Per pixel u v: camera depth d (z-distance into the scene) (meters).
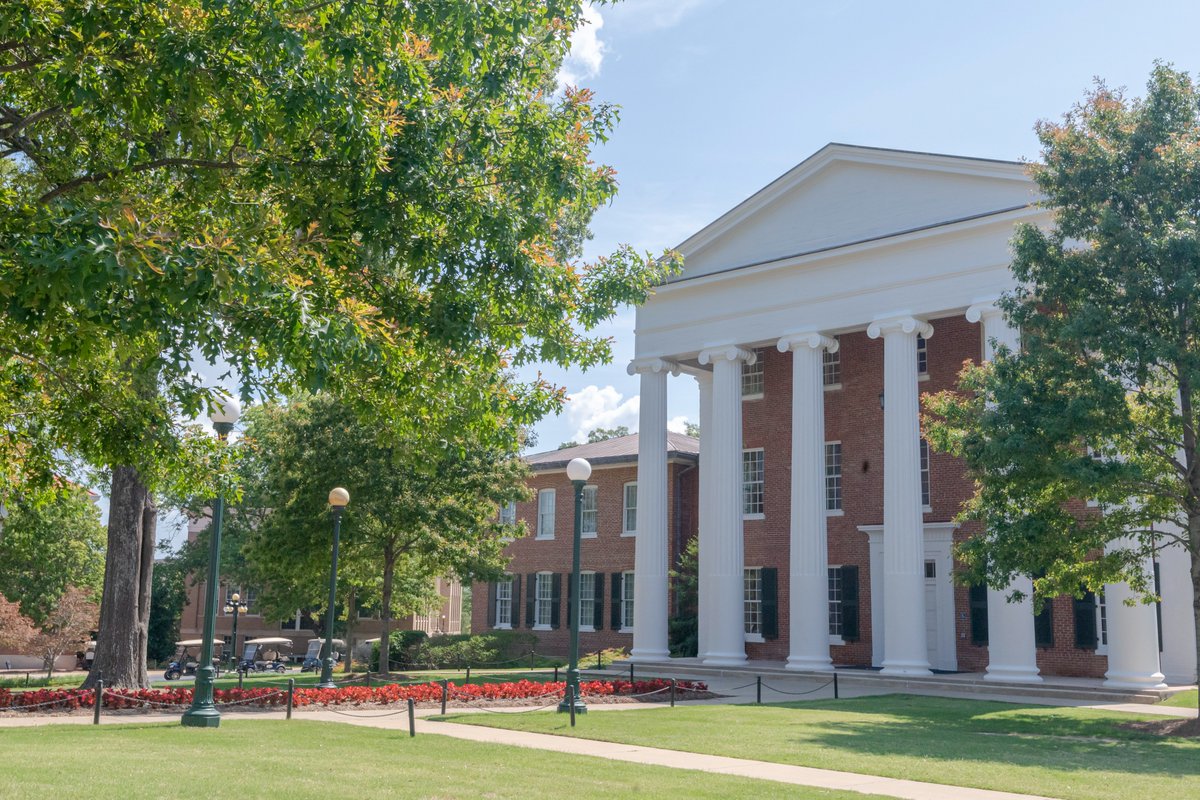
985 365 22.25
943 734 17.97
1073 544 20.28
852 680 29.02
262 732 16.62
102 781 11.24
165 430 13.23
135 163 11.39
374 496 31.67
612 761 14.09
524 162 12.60
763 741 16.58
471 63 12.17
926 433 22.88
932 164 30.45
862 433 35.44
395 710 20.95
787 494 37.12
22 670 51.94
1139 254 19.50
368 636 62.09
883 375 33.00
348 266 11.45
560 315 14.14
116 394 12.70
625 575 43.81
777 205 33.97
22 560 46.09
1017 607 26.78
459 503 33.03
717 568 33.03
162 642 57.88
